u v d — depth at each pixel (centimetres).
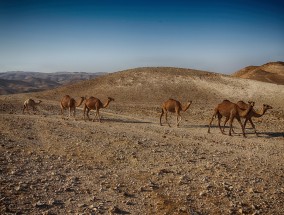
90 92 5838
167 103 2252
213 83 6206
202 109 3984
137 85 6084
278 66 13925
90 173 1018
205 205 816
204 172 1070
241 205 826
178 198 848
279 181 1020
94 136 1609
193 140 1644
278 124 2555
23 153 1209
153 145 1452
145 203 809
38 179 927
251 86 6059
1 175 940
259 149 1498
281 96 5472
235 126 2325
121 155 1247
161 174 1036
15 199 777
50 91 6000
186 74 6662
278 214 786
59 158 1157
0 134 1548
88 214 727
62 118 2389
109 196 842
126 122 2364
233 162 1220
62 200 798
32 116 2380
